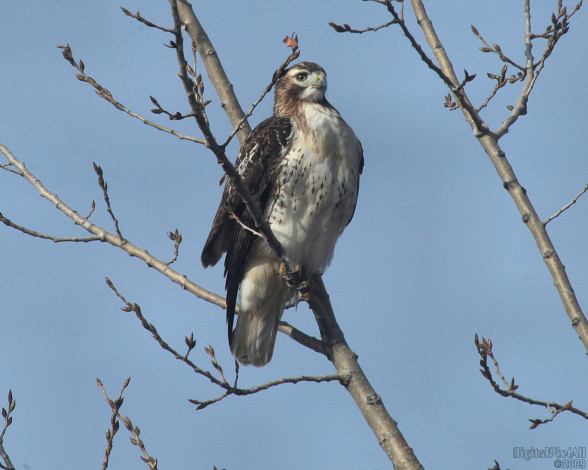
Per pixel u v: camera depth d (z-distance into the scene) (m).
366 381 9.18
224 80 12.09
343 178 11.38
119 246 10.49
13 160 10.77
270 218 11.35
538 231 8.73
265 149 11.34
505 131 9.29
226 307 10.80
